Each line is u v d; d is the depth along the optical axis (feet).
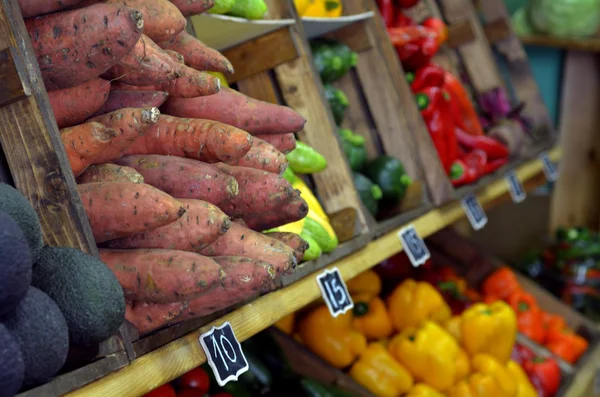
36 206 2.97
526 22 12.42
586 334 9.44
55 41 3.00
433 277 8.52
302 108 5.56
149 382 3.13
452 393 7.02
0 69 2.90
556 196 12.62
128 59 3.23
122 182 3.07
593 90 12.54
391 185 6.55
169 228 3.18
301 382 5.82
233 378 3.61
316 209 5.21
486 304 8.07
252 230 3.68
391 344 7.25
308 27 6.28
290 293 4.38
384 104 6.89
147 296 3.09
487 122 9.27
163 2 3.54
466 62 9.60
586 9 11.69
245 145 3.37
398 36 7.46
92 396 2.80
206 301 3.29
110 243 3.24
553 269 11.03
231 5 4.66
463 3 9.59
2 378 2.24
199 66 3.97
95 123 3.04
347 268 5.14
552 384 8.14
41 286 2.64
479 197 7.70
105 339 2.76
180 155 3.51
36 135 2.93
